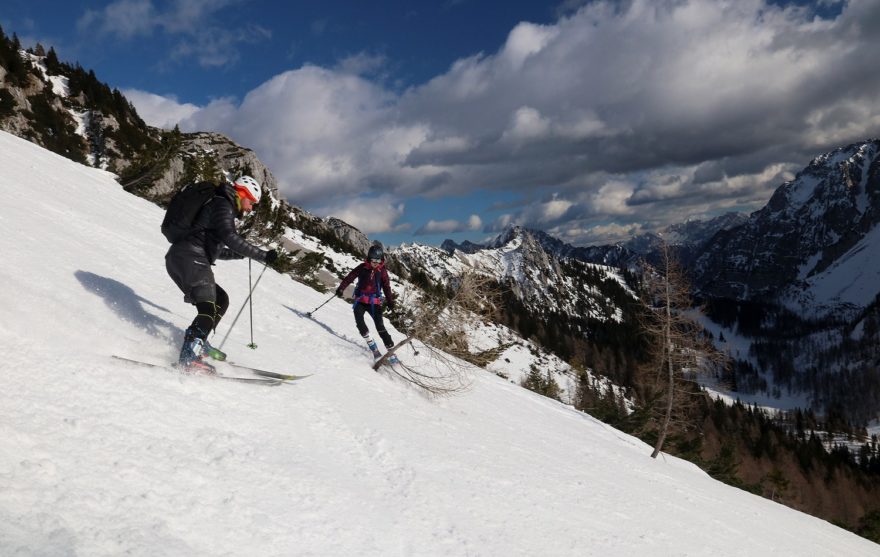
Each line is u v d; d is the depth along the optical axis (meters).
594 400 52.53
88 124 54.41
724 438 79.56
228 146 85.94
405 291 8.05
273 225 20.36
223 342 5.25
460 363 7.93
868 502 80.75
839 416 157.00
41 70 59.41
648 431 30.34
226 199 4.57
